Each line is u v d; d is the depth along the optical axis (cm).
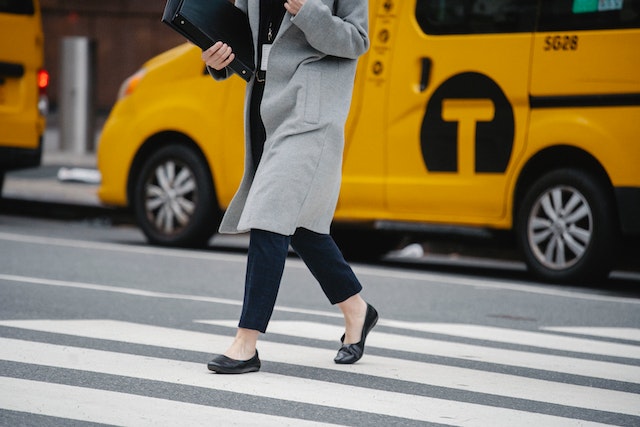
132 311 1006
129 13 3953
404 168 1370
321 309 1079
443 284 1302
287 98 754
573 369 828
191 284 1208
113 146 1599
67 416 627
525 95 1295
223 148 1495
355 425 634
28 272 1235
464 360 844
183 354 813
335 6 772
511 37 1306
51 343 834
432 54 1351
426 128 1353
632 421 673
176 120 1530
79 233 1755
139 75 1589
